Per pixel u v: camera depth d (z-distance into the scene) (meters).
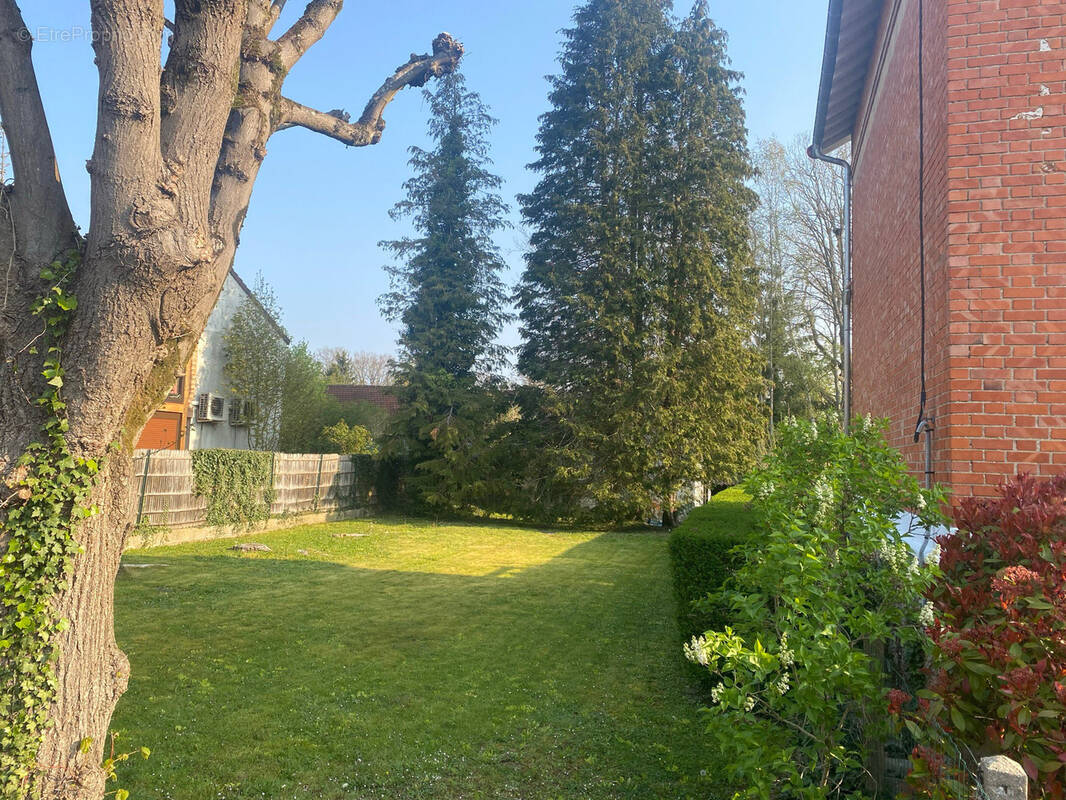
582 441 19.48
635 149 20.08
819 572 2.99
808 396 26.77
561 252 20.81
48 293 2.85
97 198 2.78
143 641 6.71
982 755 2.30
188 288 2.90
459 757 4.29
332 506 19.44
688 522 6.21
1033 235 4.30
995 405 4.26
